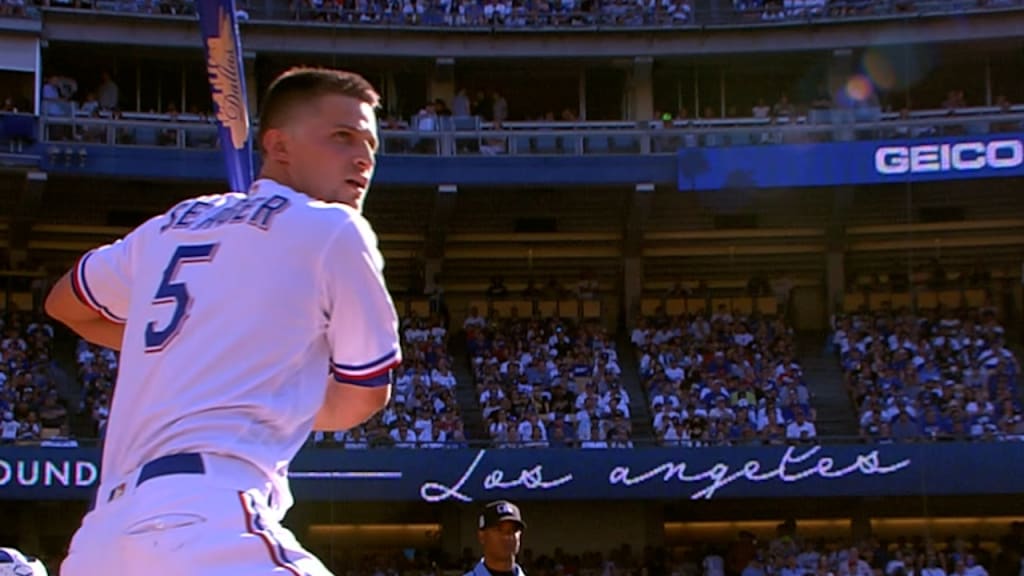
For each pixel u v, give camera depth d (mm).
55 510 28906
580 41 32719
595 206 32938
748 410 28500
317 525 29672
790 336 31547
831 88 32750
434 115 31531
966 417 27797
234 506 2682
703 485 27328
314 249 2859
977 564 27281
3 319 30109
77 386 28969
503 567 8078
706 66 33594
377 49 32281
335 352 2916
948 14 31703
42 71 32031
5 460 26016
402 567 28109
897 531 30156
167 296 2896
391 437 27375
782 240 33969
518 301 32906
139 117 31266
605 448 27500
